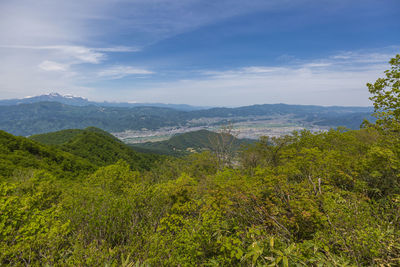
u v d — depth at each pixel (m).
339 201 4.01
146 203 5.98
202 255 3.74
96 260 3.33
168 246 3.89
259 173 6.54
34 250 3.49
